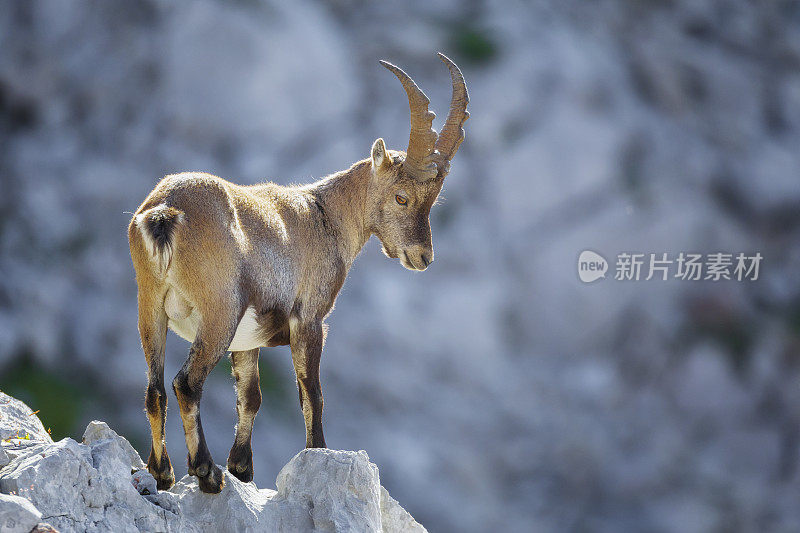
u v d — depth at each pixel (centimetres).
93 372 8838
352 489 2188
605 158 11500
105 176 10419
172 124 10812
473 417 9862
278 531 2119
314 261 2441
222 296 2034
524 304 11000
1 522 1592
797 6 14012
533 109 11669
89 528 1828
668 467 9988
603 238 11200
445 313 10538
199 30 10956
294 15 11531
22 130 10800
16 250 9650
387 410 9588
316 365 2416
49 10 10988
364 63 11862
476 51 12012
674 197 11512
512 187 11275
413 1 12738
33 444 2072
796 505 9994
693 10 13462
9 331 8725
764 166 12194
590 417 10312
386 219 2638
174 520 1981
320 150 11106
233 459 2416
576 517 9338
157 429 2050
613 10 13175
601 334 11012
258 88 10950
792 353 11038
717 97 12750
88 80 10888
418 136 2553
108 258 9919
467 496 9106
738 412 10744
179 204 2022
